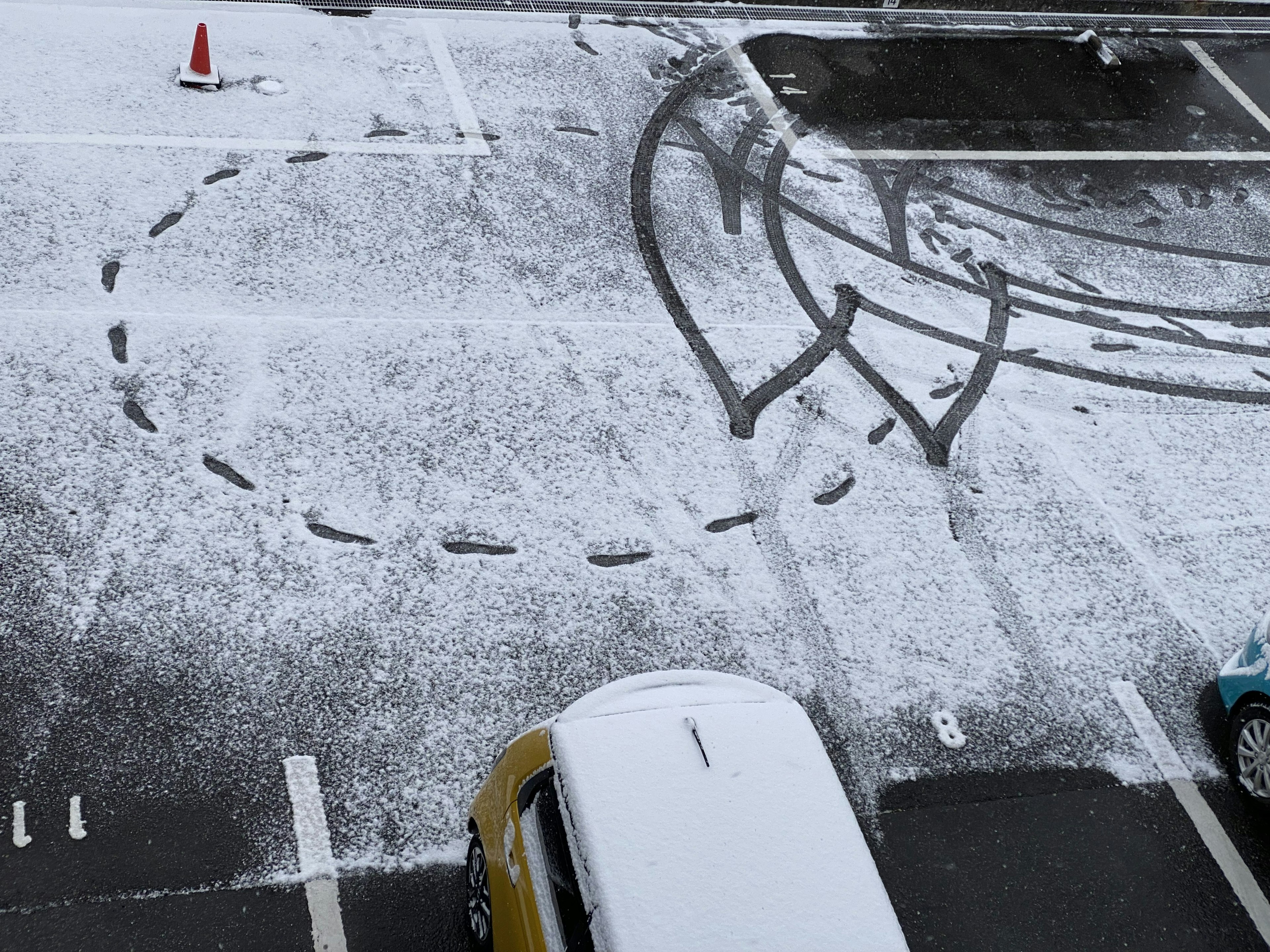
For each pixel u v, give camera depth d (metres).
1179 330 9.14
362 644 5.90
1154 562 7.21
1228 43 13.19
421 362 7.50
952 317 8.84
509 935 4.26
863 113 10.91
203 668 5.63
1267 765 5.75
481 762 5.53
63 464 6.40
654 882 3.95
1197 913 5.46
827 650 6.34
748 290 8.70
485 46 10.70
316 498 6.55
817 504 7.18
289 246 8.13
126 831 4.97
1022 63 12.13
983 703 6.22
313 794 5.25
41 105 8.80
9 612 5.66
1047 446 7.90
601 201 9.21
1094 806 5.84
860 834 4.25
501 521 6.66
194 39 9.95
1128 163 10.98
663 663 6.12
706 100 10.65
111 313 7.32
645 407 7.56
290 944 4.73
